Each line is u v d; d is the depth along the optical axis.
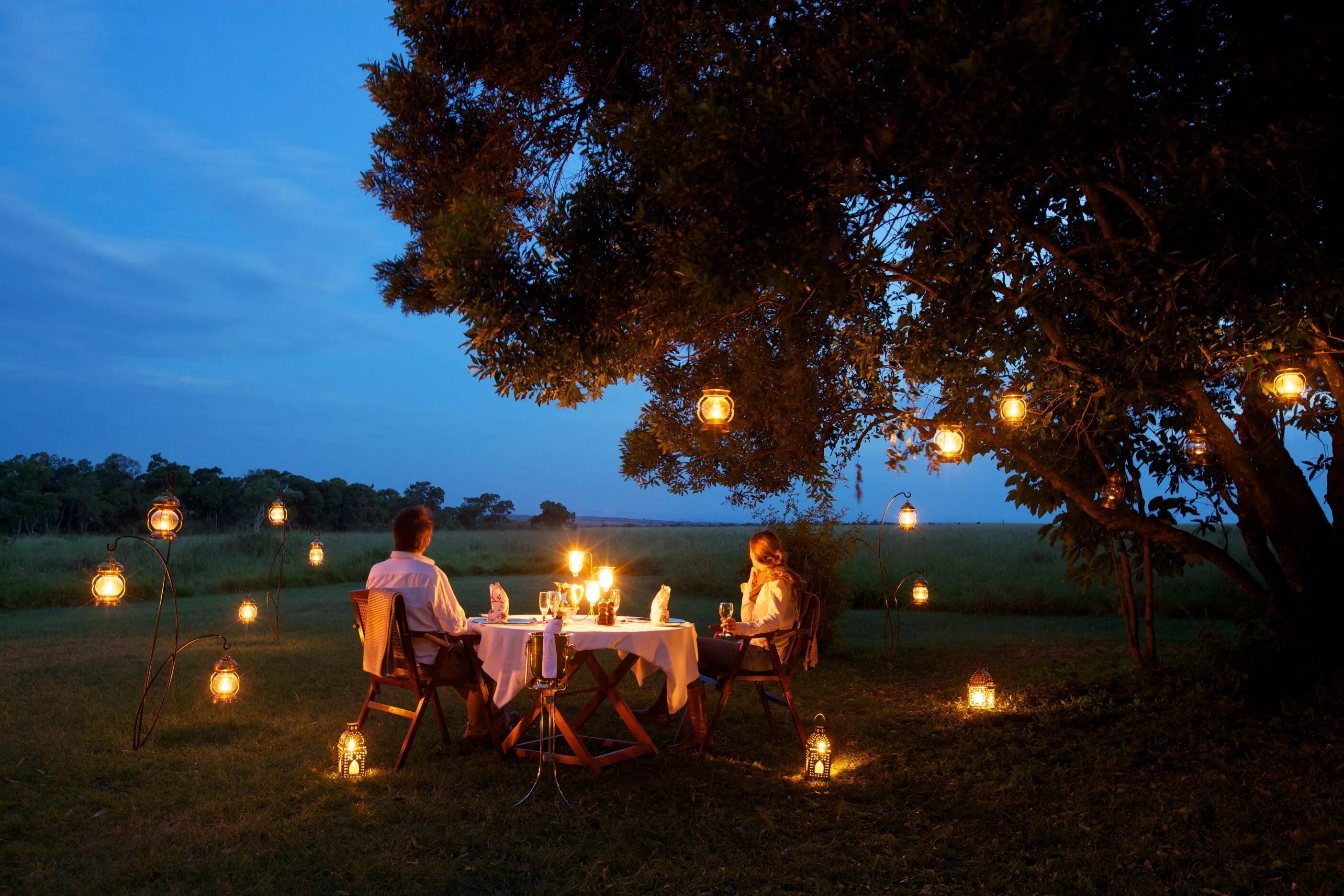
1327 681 6.09
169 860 3.75
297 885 3.52
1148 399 5.52
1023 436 6.26
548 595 5.73
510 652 5.07
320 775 4.98
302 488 46.28
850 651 9.87
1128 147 4.38
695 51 4.81
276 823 4.18
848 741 5.91
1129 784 4.75
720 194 3.67
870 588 15.23
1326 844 3.82
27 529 34.12
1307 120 3.85
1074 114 3.33
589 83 5.38
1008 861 3.83
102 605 14.91
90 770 5.04
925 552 21.50
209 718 6.33
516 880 3.59
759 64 4.09
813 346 6.34
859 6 3.96
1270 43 3.97
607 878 3.62
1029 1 3.33
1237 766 4.94
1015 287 4.48
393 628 5.18
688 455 6.88
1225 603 12.59
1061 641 10.41
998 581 15.92
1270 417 6.18
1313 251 3.96
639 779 4.98
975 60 3.17
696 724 5.65
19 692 7.30
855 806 4.57
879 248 4.53
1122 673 7.62
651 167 3.96
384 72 5.46
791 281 3.65
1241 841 3.91
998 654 9.66
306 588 18.77
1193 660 7.82
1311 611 6.33
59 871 3.65
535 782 4.76
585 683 8.22
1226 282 4.22
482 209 4.31
